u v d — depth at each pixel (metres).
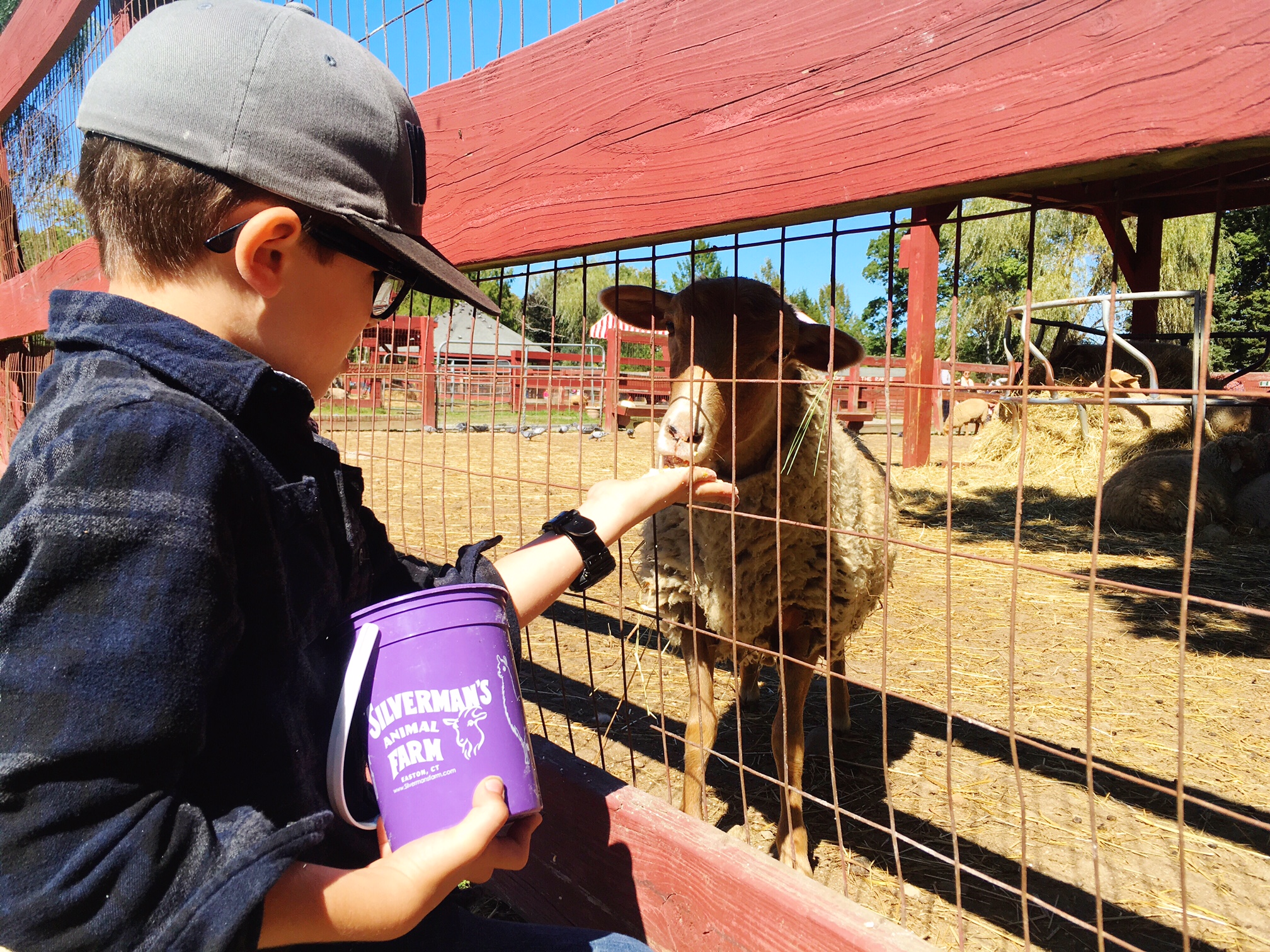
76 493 0.81
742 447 2.61
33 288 4.61
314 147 0.98
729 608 2.54
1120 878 2.46
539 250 1.94
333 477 1.16
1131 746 3.35
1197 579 5.99
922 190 1.20
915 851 2.61
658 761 3.15
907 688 4.03
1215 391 0.94
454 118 2.20
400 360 10.05
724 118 1.47
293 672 1.01
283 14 1.02
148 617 0.80
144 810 0.80
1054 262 13.09
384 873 0.94
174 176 0.95
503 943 1.29
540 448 12.96
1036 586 5.91
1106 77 1.00
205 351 0.95
